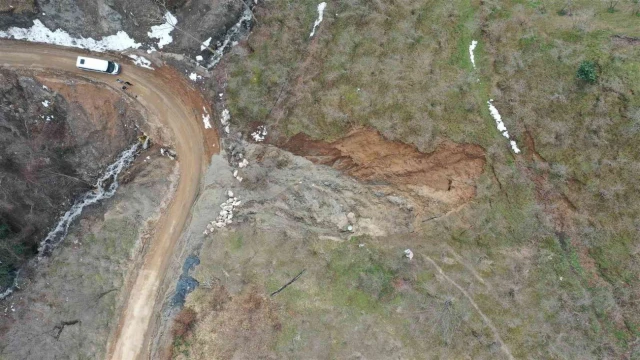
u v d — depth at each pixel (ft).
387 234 89.66
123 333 96.27
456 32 85.20
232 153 97.81
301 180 94.73
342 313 86.53
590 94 77.61
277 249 92.17
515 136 81.00
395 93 85.66
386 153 88.63
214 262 93.76
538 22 82.23
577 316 78.74
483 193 83.35
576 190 78.54
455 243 85.81
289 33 94.02
